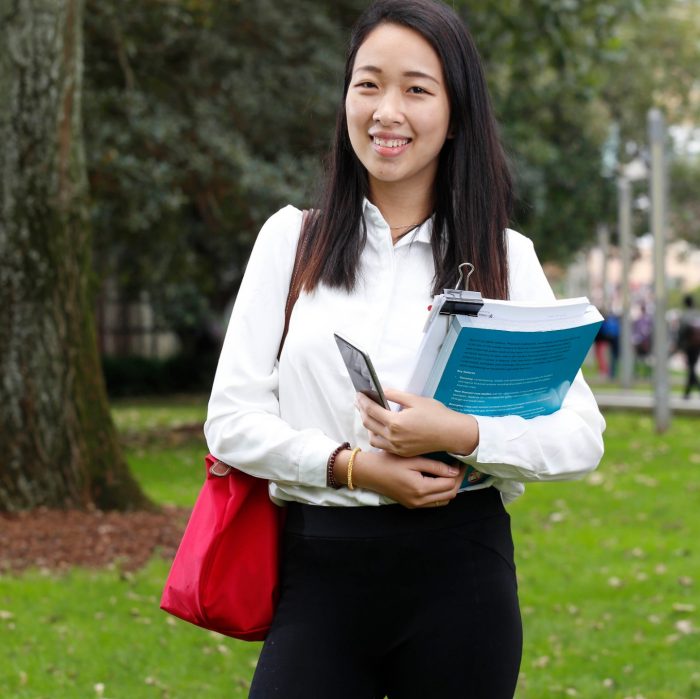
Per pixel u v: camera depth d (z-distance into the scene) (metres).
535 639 6.06
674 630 6.23
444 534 2.38
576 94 13.10
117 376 24.58
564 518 9.27
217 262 21.72
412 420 2.27
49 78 8.17
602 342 29.84
